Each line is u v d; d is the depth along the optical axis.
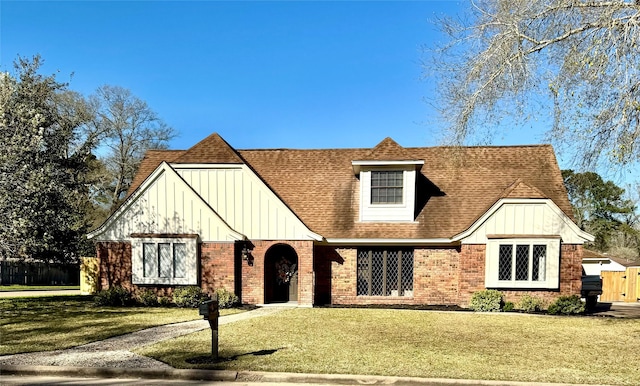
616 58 8.94
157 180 15.02
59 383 6.57
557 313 13.50
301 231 14.91
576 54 9.55
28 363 7.26
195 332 9.87
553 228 14.12
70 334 9.70
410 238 14.89
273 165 18.91
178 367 6.93
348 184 17.52
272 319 11.73
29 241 14.72
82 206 26.88
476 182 16.95
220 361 7.27
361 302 15.27
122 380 6.70
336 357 7.57
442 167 17.78
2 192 13.75
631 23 8.71
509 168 17.41
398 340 9.10
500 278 14.24
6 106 14.95
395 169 15.70
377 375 6.51
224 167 15.39
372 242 15.10
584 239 14.01
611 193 32.66
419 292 15.12
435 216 15.74
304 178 18.09
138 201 15.07
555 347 8.70
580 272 14.01
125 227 15.09
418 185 17.06
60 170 18.41
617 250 33.97
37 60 19.25
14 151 14.27
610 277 22.08
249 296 15.02
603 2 9.27
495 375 6.58
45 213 15.96
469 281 14.33
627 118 9.07
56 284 29.11
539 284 13.96
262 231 15.11
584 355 8.04
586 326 11.22
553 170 17.08
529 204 14.25
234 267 14.78
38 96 18.86
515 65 10.46
